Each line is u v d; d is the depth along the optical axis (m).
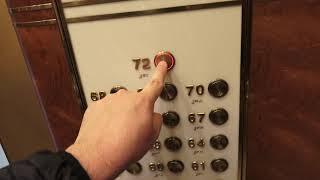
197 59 0.32
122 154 0.28
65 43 0.34
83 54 0.34
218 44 0.32
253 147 0.36
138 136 0.29
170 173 0.39
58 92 0.38
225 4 0.30
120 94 0.31
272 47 0.31
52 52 0.35
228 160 0.37
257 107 0.34
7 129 0.47
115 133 0.28
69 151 0.27
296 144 0.35
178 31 0.32
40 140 0.45
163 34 0.32
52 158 0.26
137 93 0.31
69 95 0.37
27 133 0.46
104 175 0.27
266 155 0.36
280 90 0.33
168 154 0.38
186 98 0.34
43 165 0.26
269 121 0.34
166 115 0.35
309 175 0.36
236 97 0.34
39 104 0.42
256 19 0.30
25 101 0.43
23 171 0.26
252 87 0.33
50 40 0.35
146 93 0.30
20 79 0.41
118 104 0.30
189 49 0.32
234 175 0.38
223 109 0.34
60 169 0.26
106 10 0.32
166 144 0.37
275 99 0.33
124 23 0.32
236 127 0.35
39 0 0.33
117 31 0.32
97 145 0.28
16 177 0.25
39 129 0.44
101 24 0.32
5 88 0.43
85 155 0.27
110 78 0.35
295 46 0.31
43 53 0.36
